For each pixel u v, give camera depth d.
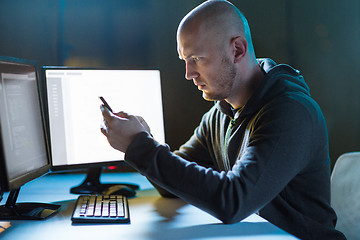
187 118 1.94
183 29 1.15
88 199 1.21
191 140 1.53
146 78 1.50
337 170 1.46
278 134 0.98
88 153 1.40
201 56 1.13
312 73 2.02
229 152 1.22
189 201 0.96
